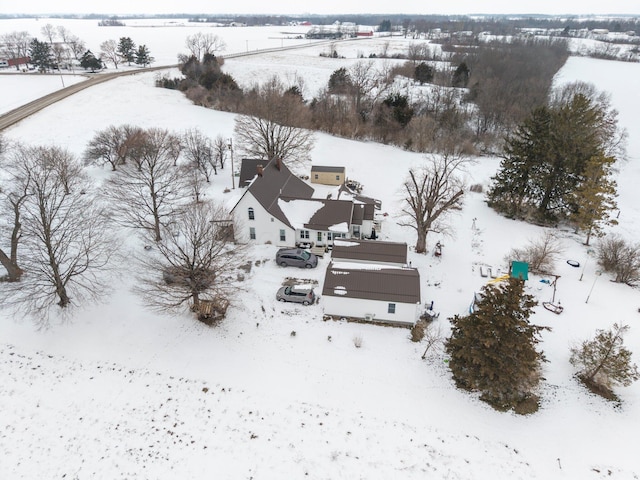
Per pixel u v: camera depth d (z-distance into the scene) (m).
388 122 82.81
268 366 29.98
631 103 104.06
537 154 50.94
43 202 34.97
